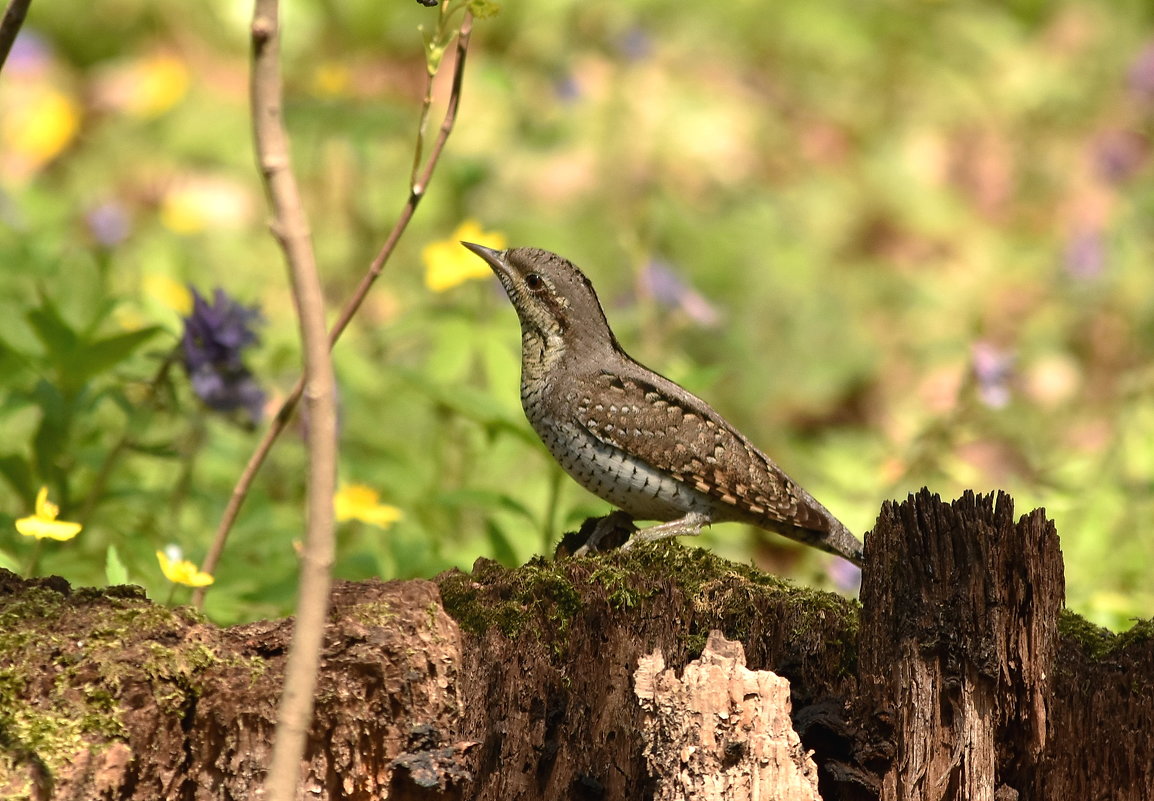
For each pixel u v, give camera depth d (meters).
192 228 14.66
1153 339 16.47
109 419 11.13
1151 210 17.86
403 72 17.89
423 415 12.25
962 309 17.36
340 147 14.86
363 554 9.63
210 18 19.12
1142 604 10.43
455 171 14.90
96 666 5.72
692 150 18.39
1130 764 6.82
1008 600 6.46
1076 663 6.95
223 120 17.36
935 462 12.12
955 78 21.23
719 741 5.97
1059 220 19.19
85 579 8.86
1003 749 6.63
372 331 12.41
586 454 8.57
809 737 6.58
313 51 17.97
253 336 9.30
